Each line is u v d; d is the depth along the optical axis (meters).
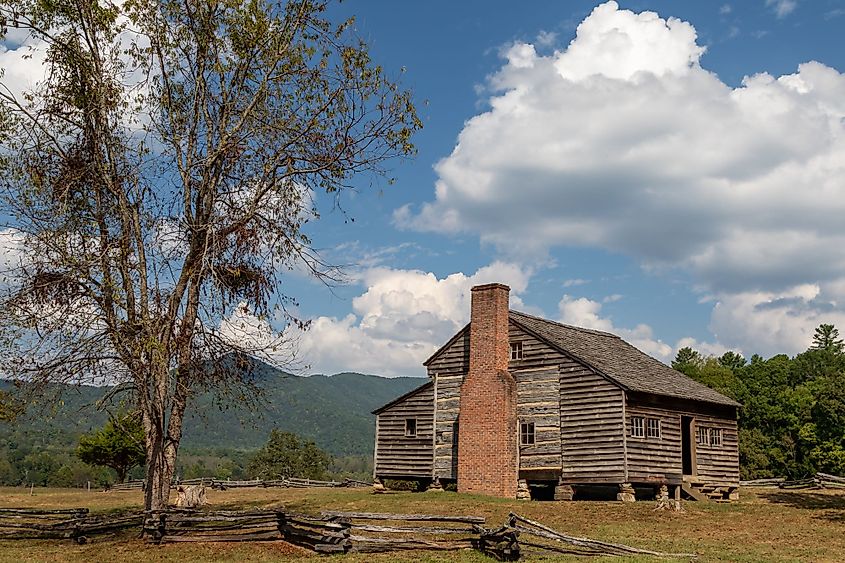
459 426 34.78
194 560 18.47
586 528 24.23
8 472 81.25
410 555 18.38
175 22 22.84
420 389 38.09
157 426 21.81
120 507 34.62
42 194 21.59
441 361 37.69
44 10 21.70
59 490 58.47
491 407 33.97
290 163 22.70
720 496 36.47
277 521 20.48
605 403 32.06
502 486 32.88
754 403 75.00
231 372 22.66
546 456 33.34
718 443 37.25
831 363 93.38
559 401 33.47
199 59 23.05
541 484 34.88
